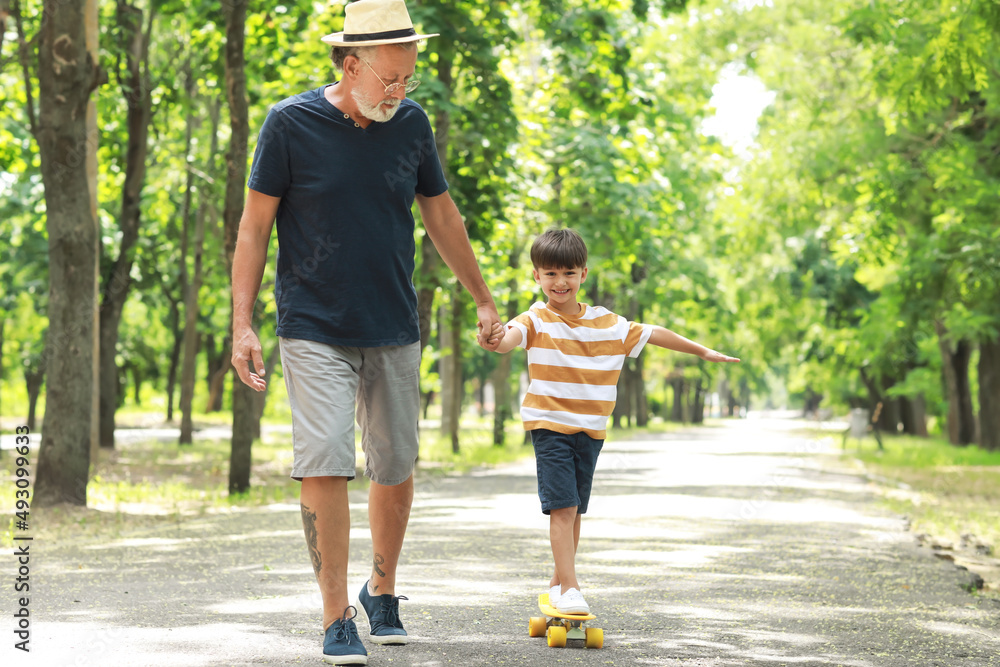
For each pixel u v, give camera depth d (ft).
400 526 13.10
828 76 68.03
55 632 13.75
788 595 18.26
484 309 13.57
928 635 14.89
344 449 11.71
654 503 37.09
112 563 21.17
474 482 47.52
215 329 119.96
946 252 55.26
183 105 66.39
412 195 12.60
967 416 97.19
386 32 11.69
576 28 52.54
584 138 62.75
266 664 11.89
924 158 60.18
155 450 71.05
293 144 11.97
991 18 36.76
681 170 87.51
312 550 11.86
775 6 71.36
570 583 13.47
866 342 88.74
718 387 334.03
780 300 105.29
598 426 13.99
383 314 12.23
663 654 12.94
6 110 56.03
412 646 13.03
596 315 14.33
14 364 151.23
